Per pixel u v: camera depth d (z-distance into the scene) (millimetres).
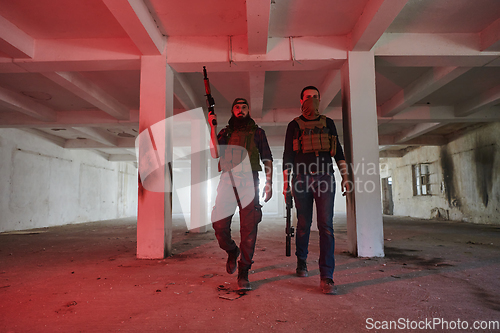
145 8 3410
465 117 7590
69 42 4035
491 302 1789
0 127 7750
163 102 3875
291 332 1385
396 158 15047
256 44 3762
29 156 9133
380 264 3012
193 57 3984
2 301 1891
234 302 1817
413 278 2402
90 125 7766
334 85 5281
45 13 3518
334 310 1668
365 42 3766
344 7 3479
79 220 11820
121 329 1441
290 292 2008
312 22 3748
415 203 13289
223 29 3910
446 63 4246
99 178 13602
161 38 3922
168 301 1857
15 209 8477
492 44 3877
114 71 5230
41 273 2715
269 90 6266
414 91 5938
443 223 9523
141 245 3502
